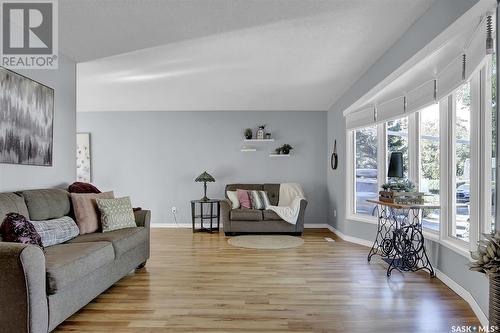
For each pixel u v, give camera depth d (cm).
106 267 291
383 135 471
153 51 369
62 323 240
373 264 392
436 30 267
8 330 195
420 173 395
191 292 301
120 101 610
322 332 226
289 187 649
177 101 611
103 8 277
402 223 369
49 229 282
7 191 289
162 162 691
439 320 243
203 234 599
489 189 246
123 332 226
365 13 286
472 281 262
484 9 206
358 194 536
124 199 379
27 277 195
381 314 254
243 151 688
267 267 381
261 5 272
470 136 266
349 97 527
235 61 402
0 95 279
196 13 285
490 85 244
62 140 378
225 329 230
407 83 354
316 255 437
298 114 691
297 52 374
